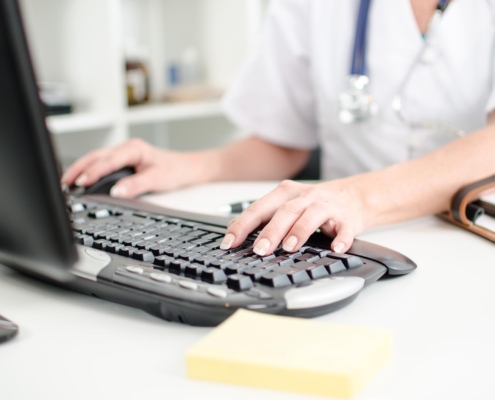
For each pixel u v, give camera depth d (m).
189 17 1.76
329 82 1.03
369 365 0.29
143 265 0.41
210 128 1.78
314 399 0.28
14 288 0.45
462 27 0.90
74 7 1.38
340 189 0.56
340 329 0.32
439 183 0.59
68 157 1.49
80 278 0.41
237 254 0.43
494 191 0.58
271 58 1.08
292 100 1.10
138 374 0.31
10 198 0.34
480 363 0.31
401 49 0.95
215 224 0.52
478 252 0.51
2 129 0.32
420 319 0.37
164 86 1.85
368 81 0.98
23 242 0.35
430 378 0.30
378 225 0.58
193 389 0.30
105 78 1.38
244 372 0.30
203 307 0.35
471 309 0.39
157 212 0.58
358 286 0.39
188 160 0.92
